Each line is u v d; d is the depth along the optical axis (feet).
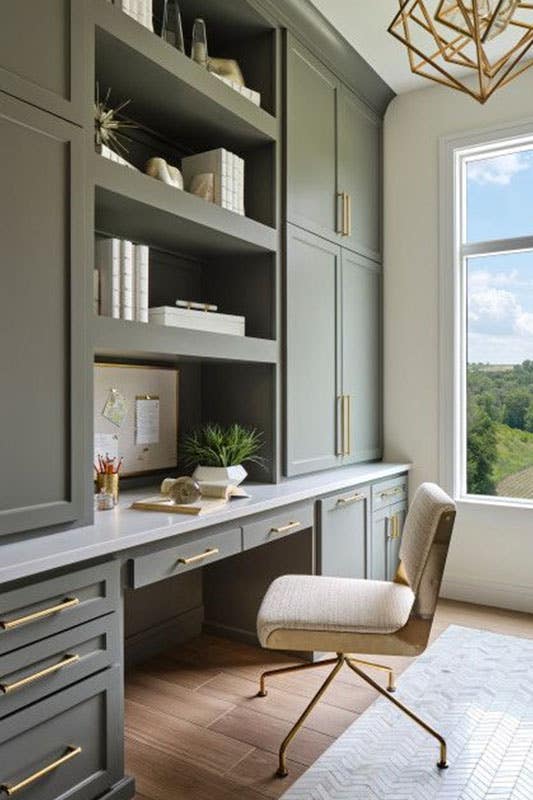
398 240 11.64
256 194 8.77
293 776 5.91
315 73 9.48
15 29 5.10
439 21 4.96
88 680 5.21
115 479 6.98
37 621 4.79
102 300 6.56
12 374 5.08
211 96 7.34
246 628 9.18
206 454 8.17
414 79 10.96
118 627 5.50
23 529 5.18
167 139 8.53
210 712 7.13
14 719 4.61
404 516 11.30
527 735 6.55
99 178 5.90
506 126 10.55
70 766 5.08
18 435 5.13
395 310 11.68
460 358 11.23
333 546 8.93
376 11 8.84
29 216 5.21
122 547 5.40
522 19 8.98
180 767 6.07
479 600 10.86
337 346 10.10
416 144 11.44
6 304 5.03
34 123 5.24
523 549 10.52
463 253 11.21
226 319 7.95
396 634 5.83
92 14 5.80
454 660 8.43
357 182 10.80
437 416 11.25
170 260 8.72
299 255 9.07
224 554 6.75
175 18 7.26
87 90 5.76
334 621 5.88
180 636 9.16
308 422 9.32
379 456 11.63
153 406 8.55
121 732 5.53
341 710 7.14
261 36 8.68
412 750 6.28
